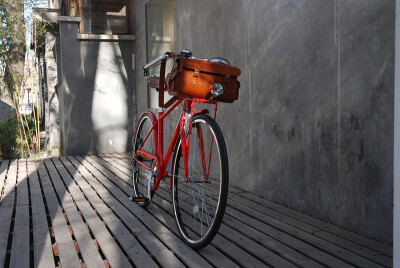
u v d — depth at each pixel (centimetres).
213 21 423
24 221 285
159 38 605
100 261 207
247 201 329
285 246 222
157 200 338
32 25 768
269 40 320
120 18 730
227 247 223
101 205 328
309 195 280
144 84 670
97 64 704
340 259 202
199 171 221
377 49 215
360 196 233
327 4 252
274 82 316
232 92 220
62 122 764
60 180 449
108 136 716
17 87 798
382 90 213
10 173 502
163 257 211
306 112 278
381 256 201
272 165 325
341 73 243
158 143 276
